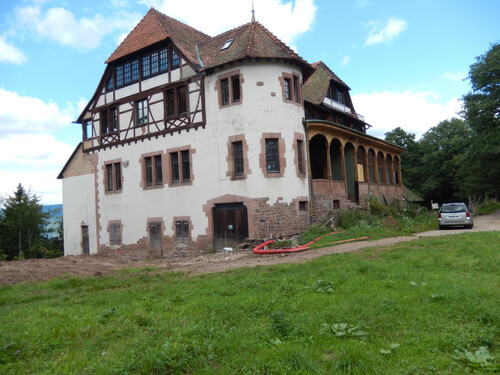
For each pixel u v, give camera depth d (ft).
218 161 64.95
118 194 79.36
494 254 32.78
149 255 73.36
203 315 20.77
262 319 19.54
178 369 14.58
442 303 19.85
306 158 67.15
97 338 18.31
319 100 82.74
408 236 58.08
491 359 13.51
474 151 118.83
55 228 185.06
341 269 30.32
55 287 34.19
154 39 72.69
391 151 108.68
